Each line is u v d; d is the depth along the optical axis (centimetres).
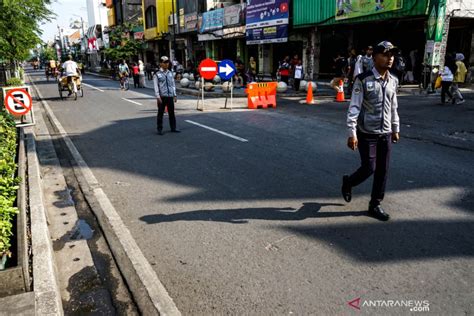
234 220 454
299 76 1902
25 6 1491
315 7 2117
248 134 934
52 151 824
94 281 347
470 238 396
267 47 2769
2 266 300
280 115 1228
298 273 342
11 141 688
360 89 422
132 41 4469
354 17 1892
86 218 482
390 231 416
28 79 4375
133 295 321
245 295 314
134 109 1448
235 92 1970
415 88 1798
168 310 300
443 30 1648
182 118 1202
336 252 375
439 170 620
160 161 717
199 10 3366
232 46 3206
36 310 266
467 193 520
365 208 477
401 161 675
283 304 301
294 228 429
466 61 1895
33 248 341
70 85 1855
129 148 827
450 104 1334
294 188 553
